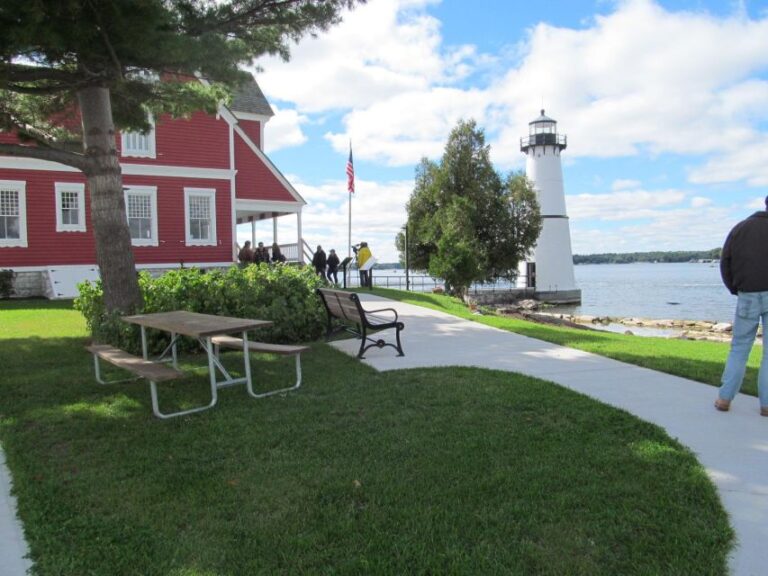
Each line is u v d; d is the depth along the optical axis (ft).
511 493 12.10
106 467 13.85
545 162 158.51
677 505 11.53
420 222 120.98
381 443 15.12
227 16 30.58
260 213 97.55
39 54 25.52
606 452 14.30
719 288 214.28
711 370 23.81
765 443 15.16
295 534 10.64
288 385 21.47
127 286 30.37
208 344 18.71
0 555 10.31
